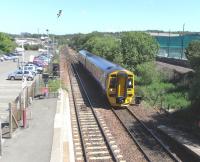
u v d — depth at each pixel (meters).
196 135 21.89
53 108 28.20
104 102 33.19
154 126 24.77
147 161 17.95
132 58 45.66
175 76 40.44
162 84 39.03
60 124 22.95
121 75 30.48
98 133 22.91
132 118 27.16
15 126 21.16
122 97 30.66
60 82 40.88
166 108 30.12
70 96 36.47
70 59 88.62
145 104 32.19
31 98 29.42
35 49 136.25
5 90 39.28
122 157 18.39
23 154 16.91
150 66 41.44
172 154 18.58
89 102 32.56
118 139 21.59
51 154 16.92
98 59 43.19
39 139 19.44
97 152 19.14
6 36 111.12
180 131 22.91
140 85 39.94
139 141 21.36
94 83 42.69
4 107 29.47
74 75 54.94
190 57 36.44
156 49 47.06
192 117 26.08
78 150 19.44
